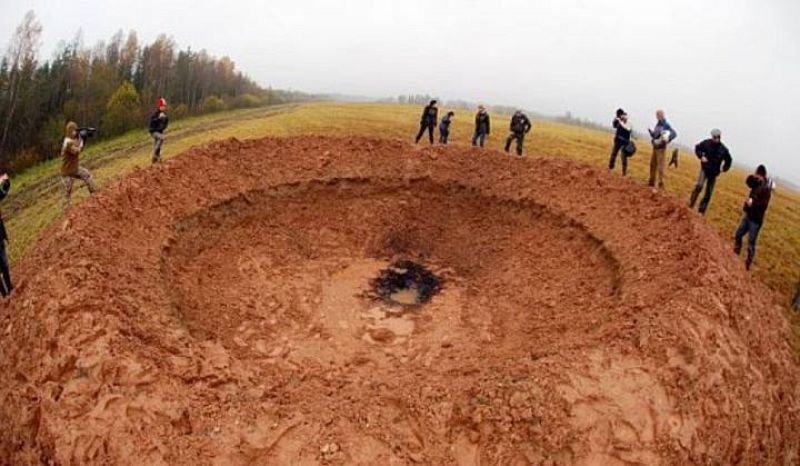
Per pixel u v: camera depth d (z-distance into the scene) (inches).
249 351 427.2
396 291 557.0
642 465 294.5
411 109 1603.1
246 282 530.3
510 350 413.7
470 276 589.3
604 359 337.7
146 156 1059.9
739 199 728.3
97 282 386.6
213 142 656.4
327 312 506.9
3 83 2060.8
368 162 700.7
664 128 558.6
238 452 287.0
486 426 305.4
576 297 480.7
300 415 304.7
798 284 527.5
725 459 315.6
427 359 428.5
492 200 658.2
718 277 408.5
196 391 318.3
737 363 357.1
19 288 445.4
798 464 365.4
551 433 301.1
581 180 613.3
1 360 380.2
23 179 1507.1
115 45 2817.4
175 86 2760.8
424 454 294.2
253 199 624.1
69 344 337.7
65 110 2087.8
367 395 324.8
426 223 670.5
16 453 323.9
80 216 474.0
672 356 338.6
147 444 289.1
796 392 402.6
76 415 308.2
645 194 550.9
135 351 332.8
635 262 468.4
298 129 1085.1
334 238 641.6
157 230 510.0
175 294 458.6
